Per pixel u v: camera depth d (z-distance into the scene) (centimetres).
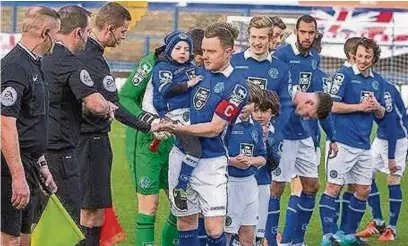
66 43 757
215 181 766
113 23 795
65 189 755
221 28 757
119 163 1650
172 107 855
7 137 649
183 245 793
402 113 1083
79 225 764
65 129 755
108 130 812
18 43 671
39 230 702
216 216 766
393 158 1070
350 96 1011
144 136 854
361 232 1084
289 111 920
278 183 963
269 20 920
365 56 1002
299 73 1005
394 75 2623
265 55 920
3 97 649
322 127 990
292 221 984
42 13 670
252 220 819
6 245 673
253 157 804
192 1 2588
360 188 1029
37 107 682
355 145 1012
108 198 813
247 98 760
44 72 747
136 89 859
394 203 1092
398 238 1107
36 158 691
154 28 2908
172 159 779
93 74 784
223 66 760
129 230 1087
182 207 779
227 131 800
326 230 1023
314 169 987
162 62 857
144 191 862
